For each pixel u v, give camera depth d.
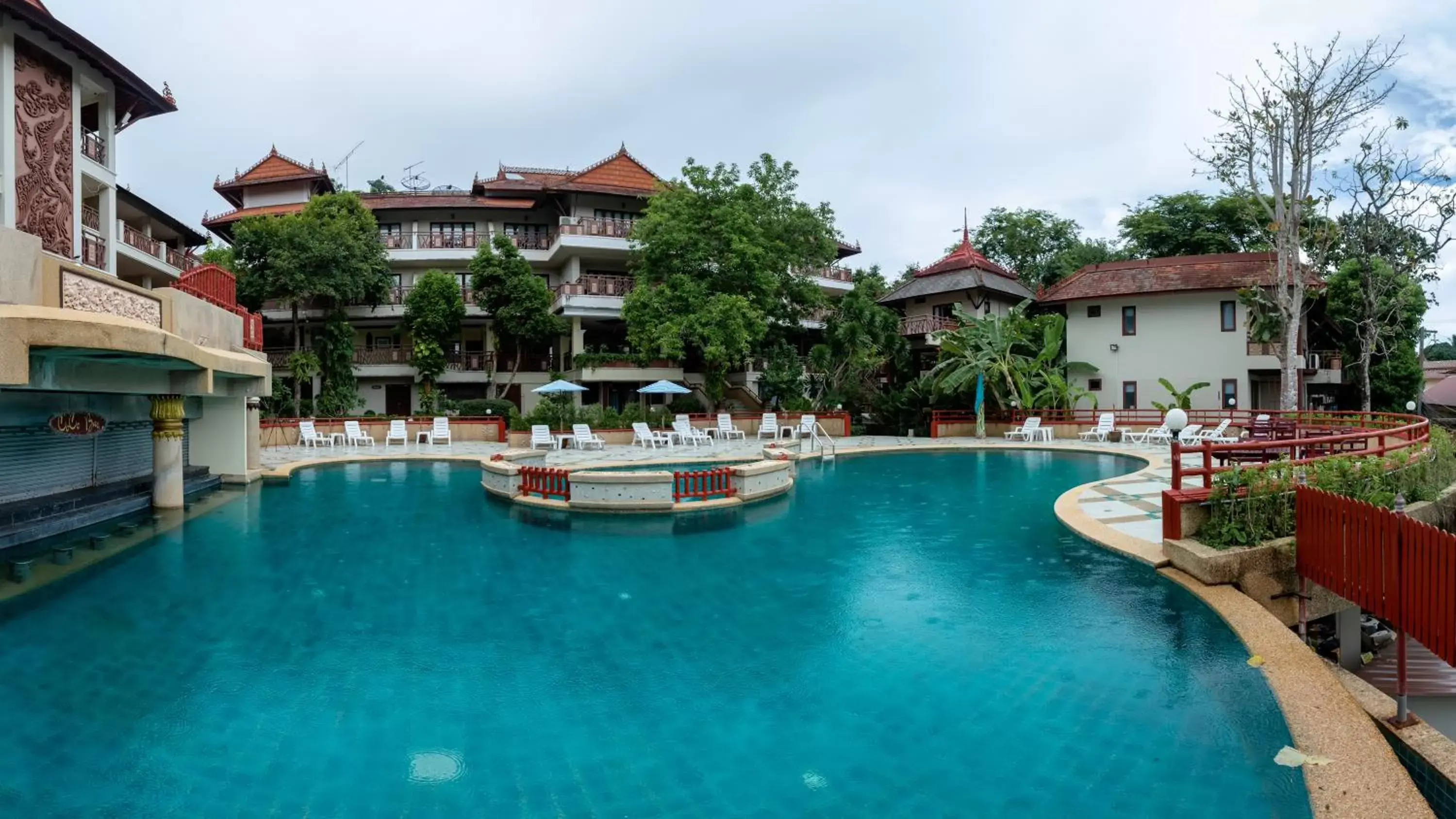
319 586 8.75
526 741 5.02
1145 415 29.70
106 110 20.83
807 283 33.31
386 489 16.42
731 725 5.23
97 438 13.12
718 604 8.00
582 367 32.38
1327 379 31.42
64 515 11.29
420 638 7.00
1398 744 5.74
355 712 5.44
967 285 33.91
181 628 7.27
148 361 10.54
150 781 4.54
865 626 7.22
